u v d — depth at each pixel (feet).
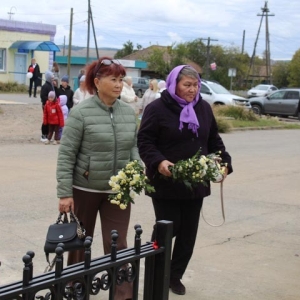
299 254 19.45
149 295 10.73
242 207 26.23
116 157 13.41
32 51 128.67
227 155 15.19
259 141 57.98
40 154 39.73
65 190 13.07
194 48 236.22
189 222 14.94
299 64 241.96
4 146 43.34
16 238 19.58
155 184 14.30
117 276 9.92
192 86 14.17
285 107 101.76
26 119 61.05
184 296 15.25
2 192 26.76
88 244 9.35
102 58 13.32
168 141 14.19
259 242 20.68
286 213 25.44
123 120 13.61
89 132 13.14
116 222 13.78
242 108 81.76
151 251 10.36
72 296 9.19
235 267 17.84
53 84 46.44
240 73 238.07
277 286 16.35
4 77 125.80
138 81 161.07
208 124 14.67
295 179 34.55
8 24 125.49
